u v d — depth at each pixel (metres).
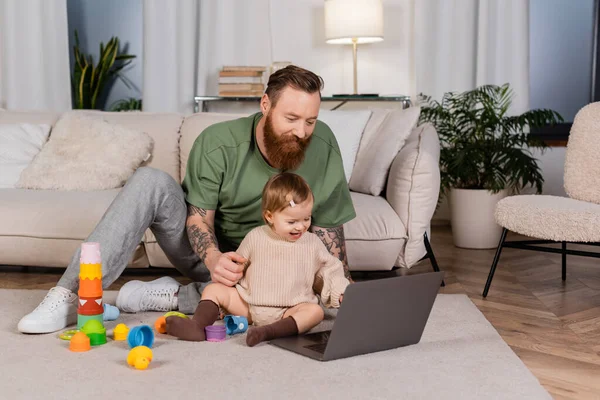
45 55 4.75
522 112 4.43
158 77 4.75
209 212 2.26
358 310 1.80
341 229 2.29
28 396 1.57
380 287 1.81
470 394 1.60
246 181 2.22
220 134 2.25
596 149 2.91
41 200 2.94
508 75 4.44
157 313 2.34
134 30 5.22
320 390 1.61
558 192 4.57
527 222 2.64
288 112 2.03
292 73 2.05
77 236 2.87
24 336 2.04
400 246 2.86
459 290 2.89
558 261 3.55
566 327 2.32
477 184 4.01
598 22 4.71
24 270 3.23
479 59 4.44
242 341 2.01
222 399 1.55
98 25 5.23
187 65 4.76
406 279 1.86
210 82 4.79
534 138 4.05
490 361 1.85
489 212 3.88
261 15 4.79
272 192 2.02
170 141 3.35
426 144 2.97
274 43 4.85
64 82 4.79
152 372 1.73
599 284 3.03
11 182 3.24
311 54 4.83
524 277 3.17
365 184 3.11
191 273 2.46
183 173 3.31
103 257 2.07
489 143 4.00
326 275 2.10
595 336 2.22
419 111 3.16
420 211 2.86
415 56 4.59
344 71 4.81
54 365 1.78
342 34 4.37
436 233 4.45
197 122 3.34
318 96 2.06
